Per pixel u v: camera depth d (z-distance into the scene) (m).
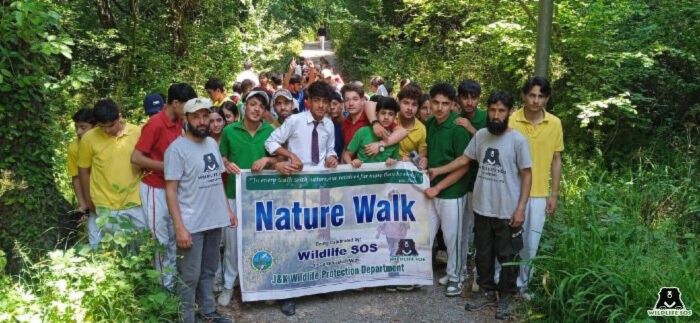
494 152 4.43
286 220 4.82
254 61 16.59
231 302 4.88
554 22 7.69
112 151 4.35
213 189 4.14
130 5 12.10
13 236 4.62
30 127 4.72
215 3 14.98
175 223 3.94
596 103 7.31
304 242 4.88
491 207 4.49
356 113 5.20
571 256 4.50
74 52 11.35
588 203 5.79
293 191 4.82
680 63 8.05
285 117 5.64
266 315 4.70
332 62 25.36
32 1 4.40
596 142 7.99
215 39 14.76
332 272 4.99
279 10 19.25
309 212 4.88
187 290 4.16
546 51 5.60
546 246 4.78
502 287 4.58
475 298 5.00
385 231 5.12
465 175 4.95
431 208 5.14
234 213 4.82
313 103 4.79
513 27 8.04
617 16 7.53
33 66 4.68
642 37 7.97
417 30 13.60
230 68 14.58
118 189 4.25
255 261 4.72
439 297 5.07
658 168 7.20
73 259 3.80
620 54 7.45
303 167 4.81
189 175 3.99
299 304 4.92
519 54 8.62
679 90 8.00
